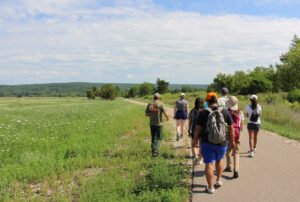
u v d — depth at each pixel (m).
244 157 13.13
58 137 17.33
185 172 10.61
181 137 17.81
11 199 8.95
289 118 26.27
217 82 92.38
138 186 9.30
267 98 47.38
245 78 85.25
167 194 8.22
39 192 9.77
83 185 9.83
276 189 9.07
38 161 12.67
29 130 19.86
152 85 152.50
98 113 34.75
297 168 11.34
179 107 17.55
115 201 8.11
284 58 70.31
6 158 13.33
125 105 60.03
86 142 16.34
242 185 9.43
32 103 80.69
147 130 21.56
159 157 13.05
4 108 52.09
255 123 13.25
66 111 39.66
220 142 8.70
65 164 12.35
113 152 14.52
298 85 69.00
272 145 15.91
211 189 8.77
